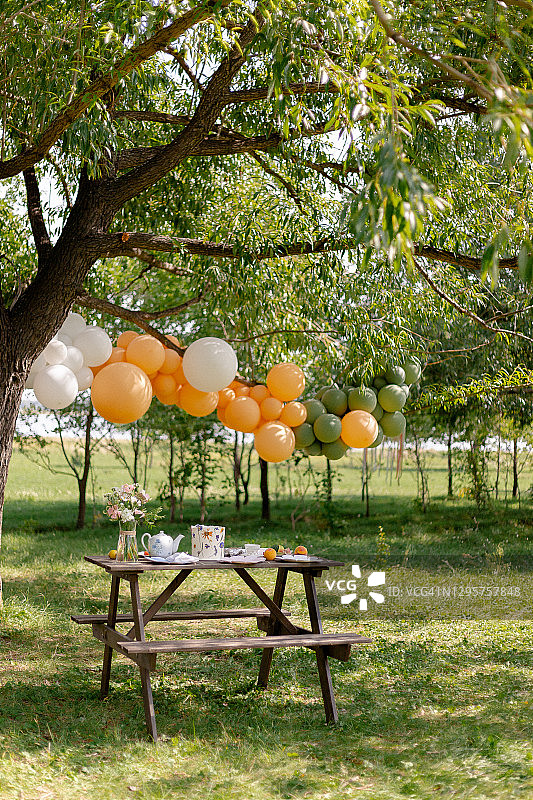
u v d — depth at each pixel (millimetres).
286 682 5844
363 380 6992
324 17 3658
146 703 4609
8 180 8914
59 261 6062
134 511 5199
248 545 5535
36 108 4988
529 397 12211
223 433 14414
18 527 14594
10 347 5949
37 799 3586
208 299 7395
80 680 5730
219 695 5473
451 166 6148
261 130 6695
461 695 5496
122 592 9305
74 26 4496
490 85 2324
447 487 16703
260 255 6457
